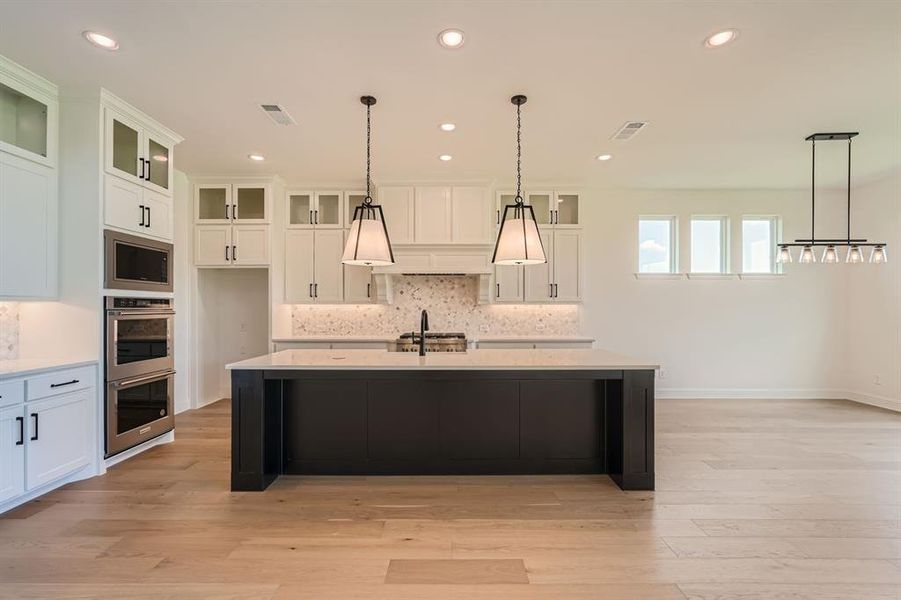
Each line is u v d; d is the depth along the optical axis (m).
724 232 6.12
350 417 3.30
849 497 2.93
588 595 1.94
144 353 3.74
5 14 2.36
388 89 3.20
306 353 3.70
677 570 2.12
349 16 2.39
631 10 2.34
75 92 3.23
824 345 6.05
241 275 6.06
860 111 3.60
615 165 5.02
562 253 5.79
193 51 2.73
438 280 6.05
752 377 6.05
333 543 2.36
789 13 2.37
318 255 5.73
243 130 3.97
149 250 3.79
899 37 2.58
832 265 6.06
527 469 3.31
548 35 2.56
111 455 3.38
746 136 4.13
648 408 3.04
